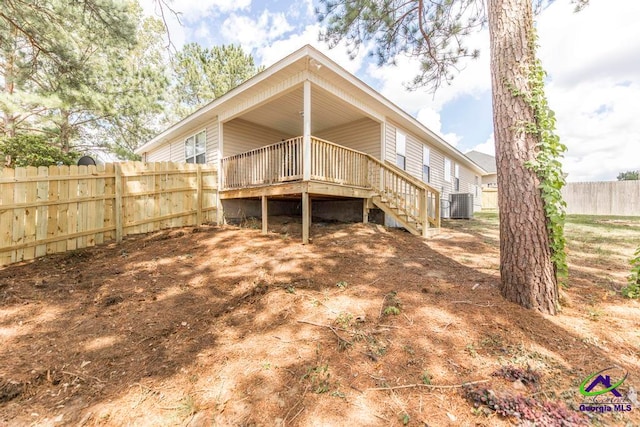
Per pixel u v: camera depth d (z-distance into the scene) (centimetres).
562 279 374
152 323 301
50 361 242
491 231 789
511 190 307
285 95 741
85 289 373
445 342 249
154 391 212
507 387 197
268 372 225
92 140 1490
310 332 275
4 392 206
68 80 720
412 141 1088
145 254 509
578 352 230
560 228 293
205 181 798
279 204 980
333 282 382
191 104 1908
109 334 282
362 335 266
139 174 642
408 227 703
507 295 309
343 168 696
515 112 305
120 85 1107
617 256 495
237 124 920
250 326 292
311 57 564
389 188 830
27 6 630
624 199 1184
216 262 466
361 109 788
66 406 199
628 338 245
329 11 586
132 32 741
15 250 465
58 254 501
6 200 459
